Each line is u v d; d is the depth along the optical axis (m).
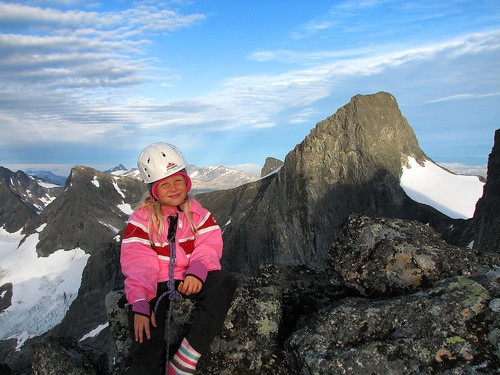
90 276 121.00
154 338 3.67
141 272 3.78
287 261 86.06
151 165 3.96
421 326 3.62
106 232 164.25
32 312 133.38
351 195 87.12
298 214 89.25
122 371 4.20
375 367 3.43
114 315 4.59
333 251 5.11
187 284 3.69
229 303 3.93
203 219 4.18
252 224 94.44
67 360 4.71
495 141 49.78
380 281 4.51
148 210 4.03
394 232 4.79
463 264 4.43
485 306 3.65
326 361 3.56
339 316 3.98
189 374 3.69
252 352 4.19
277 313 4.53
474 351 3.34
